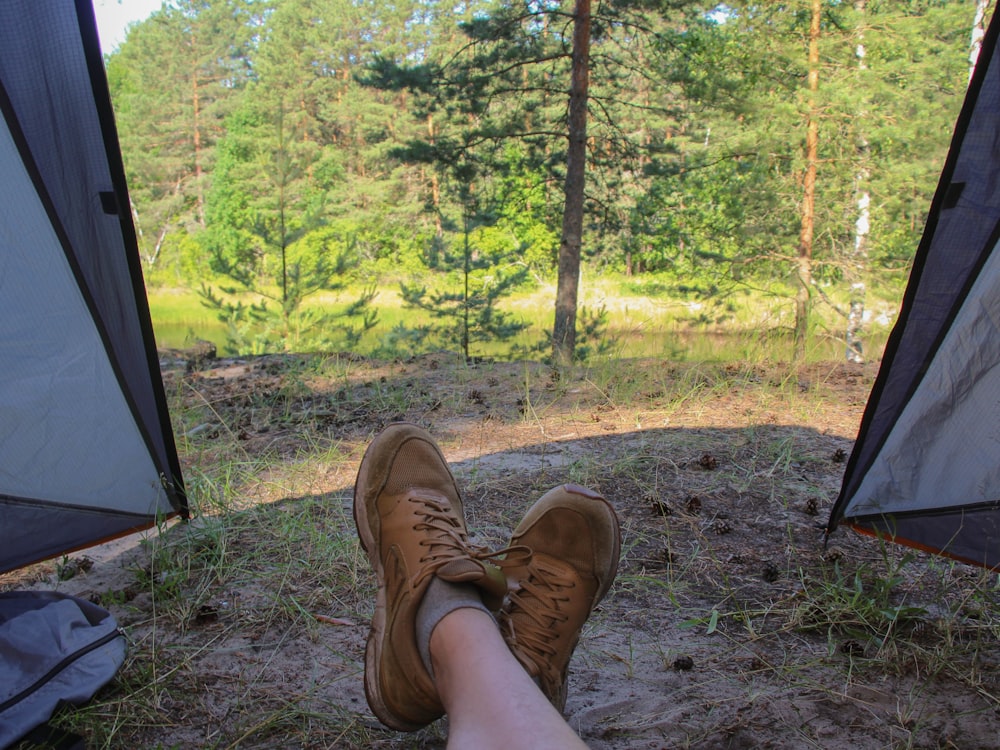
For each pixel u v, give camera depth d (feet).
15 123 6.75
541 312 72.02
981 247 6.99
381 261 105.50
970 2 41.86
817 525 9.22
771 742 5.57
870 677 6.34
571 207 39.06
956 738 5.57
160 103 168.25
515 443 12.30
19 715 5.51
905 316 7.47
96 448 7.84
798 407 14.07
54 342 7.34
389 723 5.11
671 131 62.54
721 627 7.14
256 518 9.37
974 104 6.73
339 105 148.46
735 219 44.19
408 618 4.78
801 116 40.24
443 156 40.50
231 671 6.41
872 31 40.68
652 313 61.52
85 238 7.41
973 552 7.52
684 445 11.92
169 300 110.32
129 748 5.50
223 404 15.20
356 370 18.39
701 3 39.60
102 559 8.60
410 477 6.35
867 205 43.06
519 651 5.17
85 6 6.84
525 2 39.42
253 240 55.98
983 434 7.31
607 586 5.80
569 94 39.22
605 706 5.97
